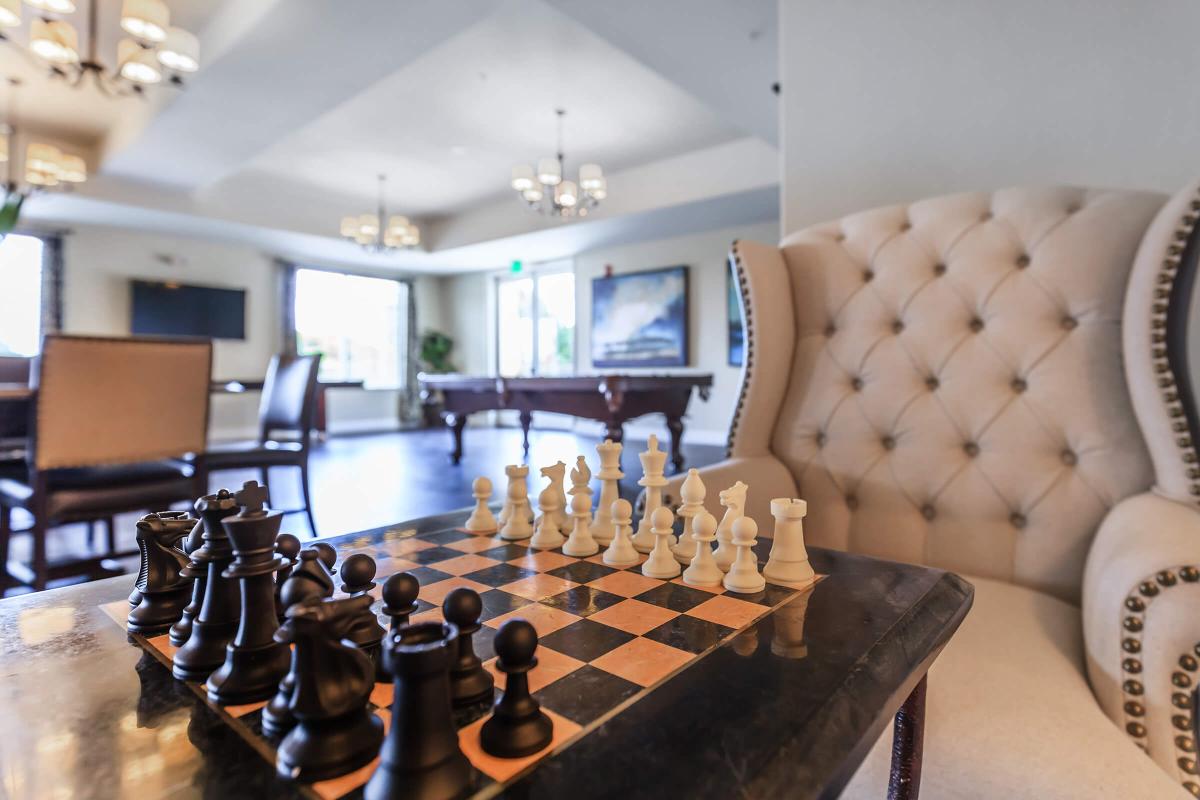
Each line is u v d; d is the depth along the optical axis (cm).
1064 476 119
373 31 302
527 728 42
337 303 859
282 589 49
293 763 39
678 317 723
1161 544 82
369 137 525
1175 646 74
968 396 130
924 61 180
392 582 56
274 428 325
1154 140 150
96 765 41
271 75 346
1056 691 79
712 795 37
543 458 561
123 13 242
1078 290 122
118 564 234
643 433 783
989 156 171
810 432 149
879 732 46
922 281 140
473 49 384
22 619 67
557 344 862
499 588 75
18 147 495
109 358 192
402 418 930
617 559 84
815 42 201
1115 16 154
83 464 191
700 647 58
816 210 200
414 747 37
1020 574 120
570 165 602
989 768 70
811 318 155
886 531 136
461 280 969
